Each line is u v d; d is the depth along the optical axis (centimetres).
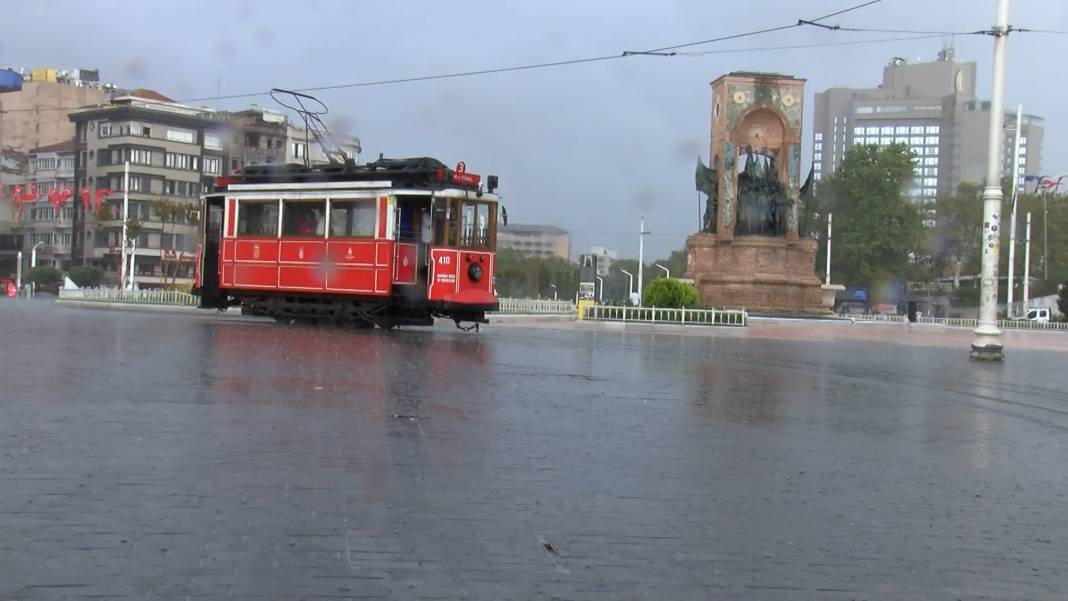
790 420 1187
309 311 2808
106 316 3194
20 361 1455
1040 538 662
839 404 1383
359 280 2656
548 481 767
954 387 1730
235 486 701
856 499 758
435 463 813
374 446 873
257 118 9219
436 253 2561
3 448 791
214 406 1059
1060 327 6500
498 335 2806
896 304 9888
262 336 2241
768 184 5531
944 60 17525
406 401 1173
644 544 608
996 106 2469
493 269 2694
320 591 498
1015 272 9800
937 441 1075
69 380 1240
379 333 2550
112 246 9288
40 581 495
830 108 17825
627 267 11625
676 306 4150
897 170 9562
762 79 5456
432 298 2556
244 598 484
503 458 849
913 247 9725
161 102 9594
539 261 9344
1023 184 9762
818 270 10081
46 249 10019
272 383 1293
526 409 1160
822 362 2250
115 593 483
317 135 3341
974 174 16275
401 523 627
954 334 4691
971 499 777
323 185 2734
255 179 2923
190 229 9250
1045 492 816
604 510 685
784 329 4250
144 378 1291
